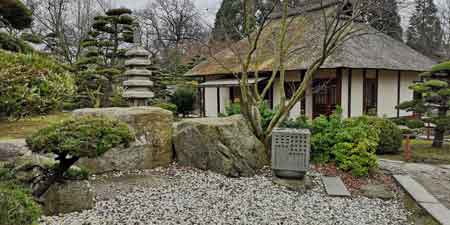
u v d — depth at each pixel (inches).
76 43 879.7
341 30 257.1
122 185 195.2
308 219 160.2
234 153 219.5
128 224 140.9
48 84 190.4
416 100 349.4
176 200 173.3
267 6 283.6
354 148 238.4
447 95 329.1
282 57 257.0
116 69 509.7
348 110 546.0
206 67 737.0
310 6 418.6
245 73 249.8
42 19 861.8
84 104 511.8
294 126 267.1
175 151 251.1
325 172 236.1
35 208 95.8
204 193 186.2
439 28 848.3
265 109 271.6
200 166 233.1
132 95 419.2
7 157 158.7
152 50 992.2
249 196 185.0
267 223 152.3
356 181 224.1
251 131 241.6
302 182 206.2
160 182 204.1
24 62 185.2
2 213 85.0
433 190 214.2
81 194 153.3
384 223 162.4
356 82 558.3
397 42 693.9
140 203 166.2
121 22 528.1
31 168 149.3
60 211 147.2
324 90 565.3
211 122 232.7
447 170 267.7
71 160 140.2
